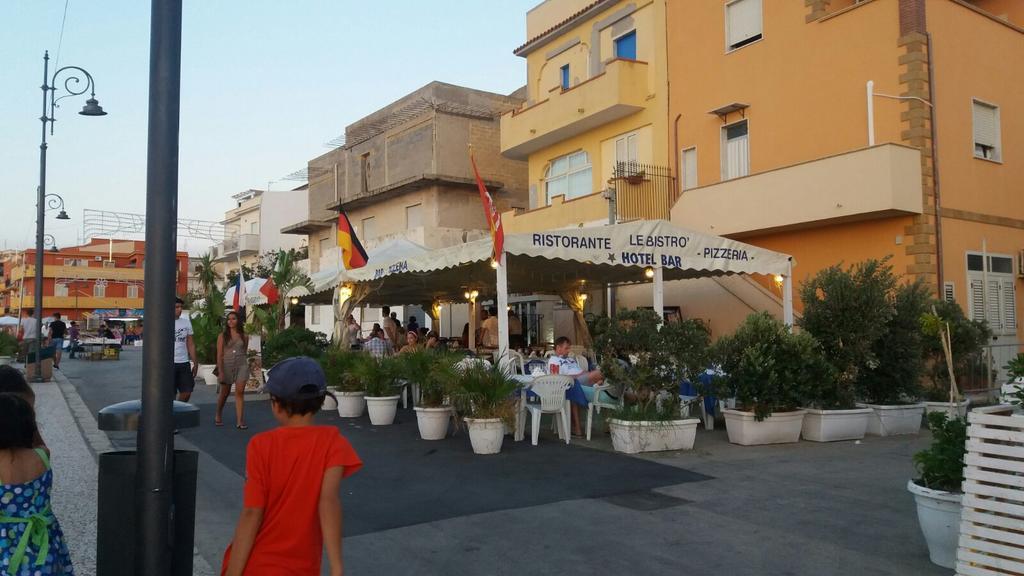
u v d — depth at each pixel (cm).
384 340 1648
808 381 1046
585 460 925
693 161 2048
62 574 354
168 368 350
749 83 1900
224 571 290
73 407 1414
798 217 1652
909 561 552
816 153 1739
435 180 2878
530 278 1731
